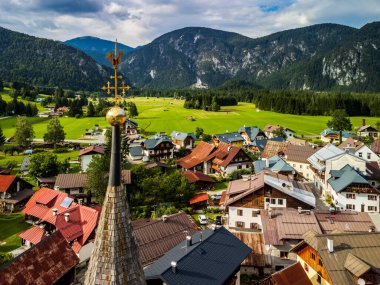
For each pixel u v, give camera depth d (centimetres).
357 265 3791
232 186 7662
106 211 1120
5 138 16850
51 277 3850
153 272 3669
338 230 5206
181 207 7675
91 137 18000
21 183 8562
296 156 11162
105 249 1102
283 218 5588
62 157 13600
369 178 8650
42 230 5909
